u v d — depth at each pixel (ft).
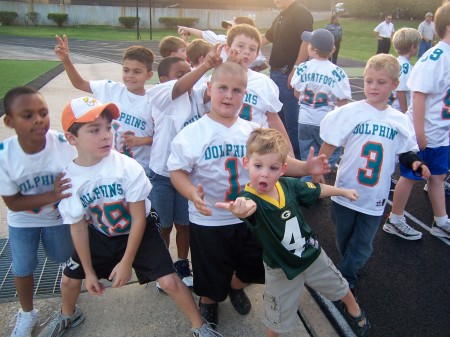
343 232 9.28
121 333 8.02
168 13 118.42
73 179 6.92
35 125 6.71
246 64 9.18
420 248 11.71
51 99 25.45
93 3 124.36
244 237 7.91
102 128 6.78
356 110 8.74
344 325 8.58
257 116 9.14
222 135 7.53
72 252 8.22
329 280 7.68
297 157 17.61
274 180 6.68
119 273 6.98
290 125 17.66
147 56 10.02
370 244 9.02
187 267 9.94
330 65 14.30
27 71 36.88
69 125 6.70
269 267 7.22
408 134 8.74
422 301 9.46
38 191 7.44
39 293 9.12
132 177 7.02
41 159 7.18
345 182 8.99
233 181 7.68
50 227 7.76
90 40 77.92
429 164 11.54
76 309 8.27
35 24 111.04
